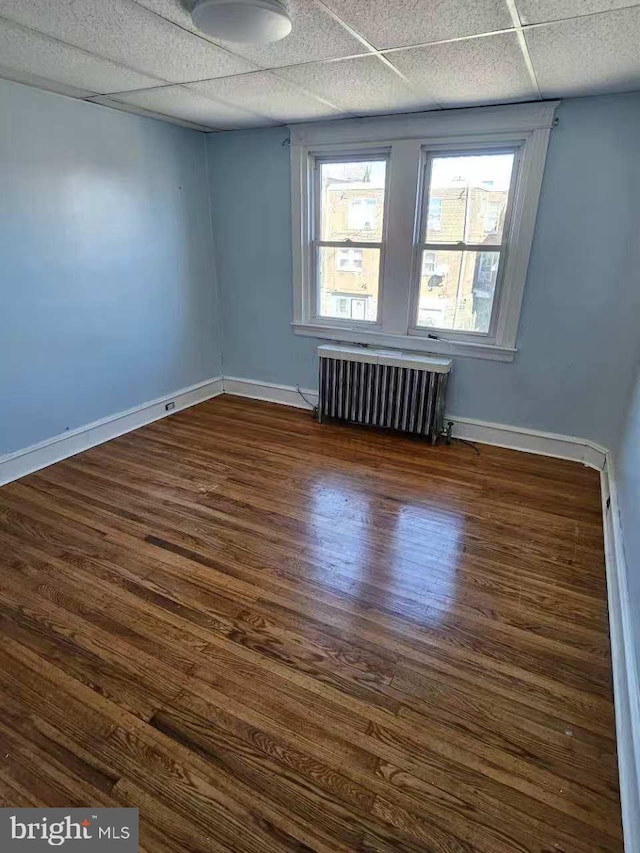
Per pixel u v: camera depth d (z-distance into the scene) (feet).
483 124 9.78
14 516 8.66
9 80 8.46
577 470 10.58
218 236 13.94
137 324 12.18
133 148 11.11
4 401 9.54
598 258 9.64
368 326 12.79
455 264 11.28
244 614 6.54
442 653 5.98
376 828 4.22
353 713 5.22
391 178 11.07
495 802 4.42
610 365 10.05
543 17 5.52
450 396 12.05
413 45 6.47
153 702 5.31
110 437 11.99
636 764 4.20
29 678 5.57
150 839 4.12
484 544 8.07
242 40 5.97
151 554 7.72
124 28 6.07
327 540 8.14
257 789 4.50
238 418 13.47
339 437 12.26
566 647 6.08
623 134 8.84
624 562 6.62
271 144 12.23
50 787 4.49
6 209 8.91
